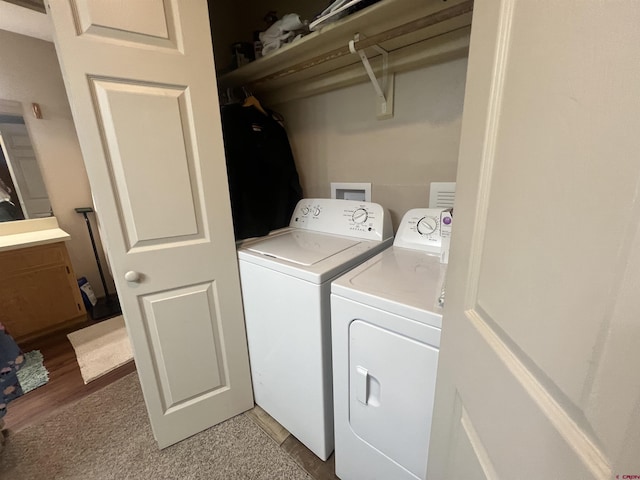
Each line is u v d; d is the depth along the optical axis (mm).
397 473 1035
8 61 2508
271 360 1441
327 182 1923
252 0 1952
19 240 2416
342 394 1130
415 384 900
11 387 1481
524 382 376
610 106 250
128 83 1039
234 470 1340
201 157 1227
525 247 382
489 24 465
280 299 1265
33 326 2459
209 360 1474
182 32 1088
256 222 1662
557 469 315
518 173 398
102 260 3271
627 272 236
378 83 1469
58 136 2822
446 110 1359
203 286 1374
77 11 925
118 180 1099
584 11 277
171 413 1427
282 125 1954
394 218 1659
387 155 1602
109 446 1477
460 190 584
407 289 974
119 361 2172
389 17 1111
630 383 237
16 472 1364
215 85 1196
